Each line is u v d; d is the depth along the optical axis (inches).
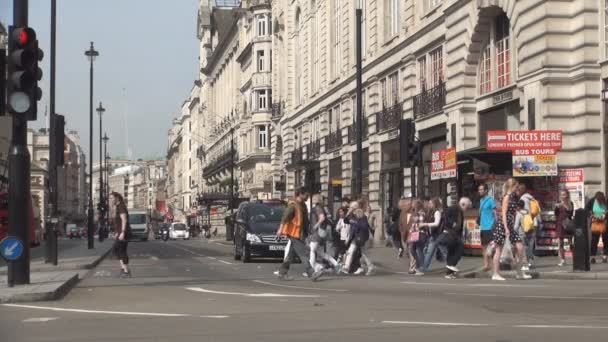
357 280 733.3
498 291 571.2
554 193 925.8
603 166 938.1
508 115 1106.7
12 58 571.5
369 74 1696.6
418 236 812.6
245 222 1106.1
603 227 826.8
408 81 1475.1
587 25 942.4
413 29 1445.6
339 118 1953.7
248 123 3346.5
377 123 1638.8
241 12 3494.1
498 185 965.8
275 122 2687.0
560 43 970.7
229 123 3996.1
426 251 813.9
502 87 1111.6
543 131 911.0
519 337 347.9
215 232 3609.7
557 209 808.3
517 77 1058.7
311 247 740.7
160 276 818.2
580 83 950.4
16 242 598.2
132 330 387.9
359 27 1062.4
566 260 860.0
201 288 640.4
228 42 4079.7
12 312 474.0
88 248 1740.9
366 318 422.3
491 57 1163.9
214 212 3969.0
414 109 1437.0
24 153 597.3
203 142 5255.9
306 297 545.6
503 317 422.0
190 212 5728.3
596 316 422.9
